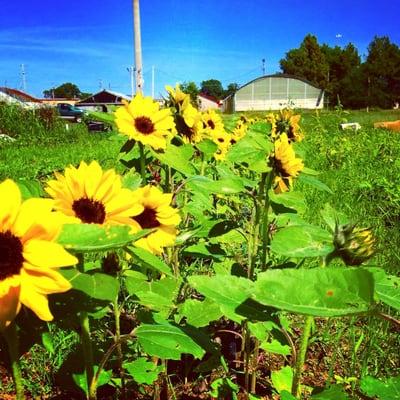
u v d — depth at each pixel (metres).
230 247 3.47
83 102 68.56
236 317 1.30
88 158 10.53
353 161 8.05
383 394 1.29
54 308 1.24
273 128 3.56
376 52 78.88
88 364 1.50
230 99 78.25
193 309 1.93
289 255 1.29
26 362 2.36
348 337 2.71
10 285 1.01
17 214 1.05
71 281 1.22
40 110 20.42
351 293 1.01
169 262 2.43
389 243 3.79
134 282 1.82
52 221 1.04
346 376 2.38
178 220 1.79
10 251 1.03
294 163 2.18
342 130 13.41
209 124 4.11
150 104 2.44
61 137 19.41
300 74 87.75
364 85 79.25
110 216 1.43
